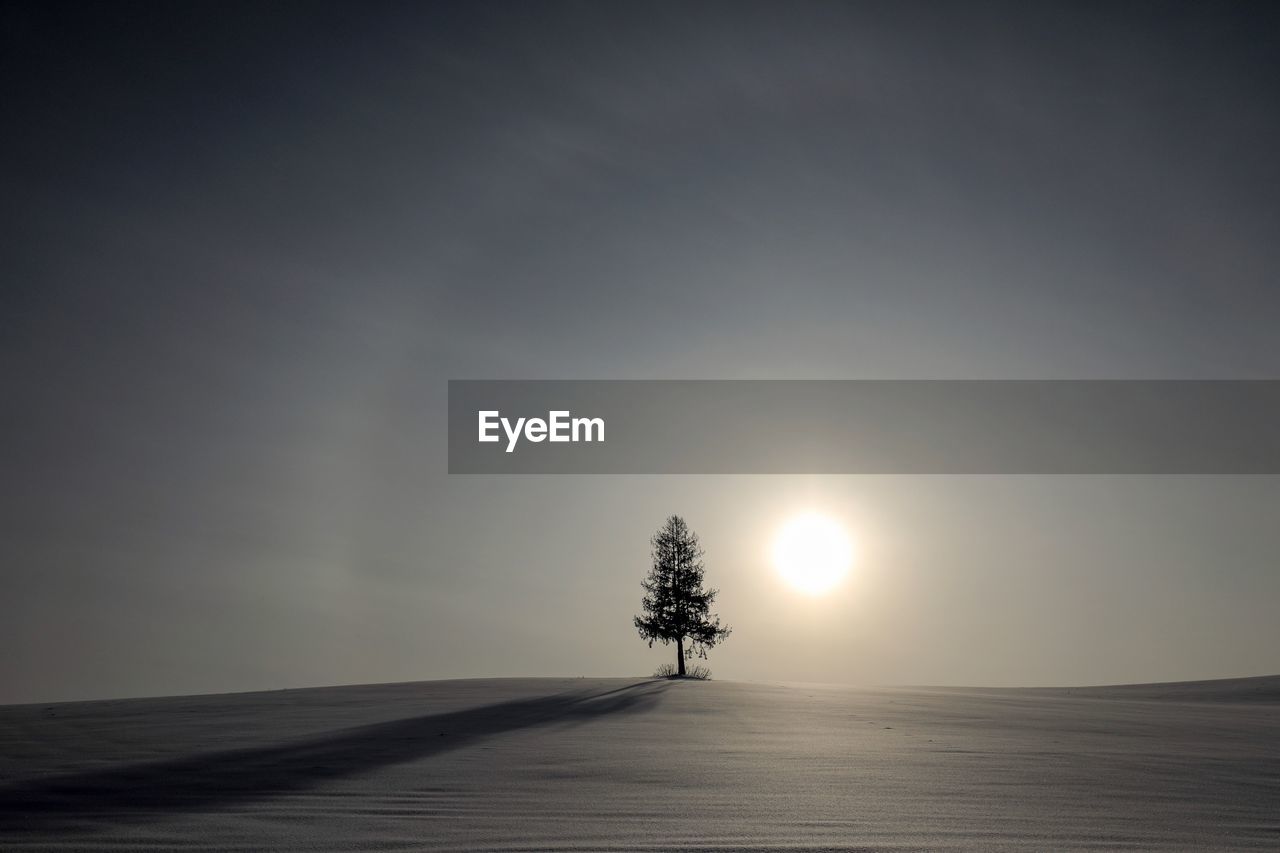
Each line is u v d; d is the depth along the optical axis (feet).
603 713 114.83
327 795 53.52
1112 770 66.28
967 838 41.09
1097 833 42.70
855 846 39.06
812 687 182.60
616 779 59.93
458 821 44.91
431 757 71.77
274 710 125.49
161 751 78.79
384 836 41.11
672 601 212.43
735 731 93.61
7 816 47.50
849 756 73.31
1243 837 42.04
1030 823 45.16
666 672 220.64
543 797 52.54
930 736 91.15
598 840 40.09
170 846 39.32
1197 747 83.66
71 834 42.32
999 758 73.05
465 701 138.10
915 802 51.31
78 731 99.96
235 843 39.78
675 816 46.37
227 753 76.13
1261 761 72.79
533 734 89.71
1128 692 209.05
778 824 44.21
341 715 115.24
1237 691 202.59
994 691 216.54
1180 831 43.39
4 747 83.76
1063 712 128.98
